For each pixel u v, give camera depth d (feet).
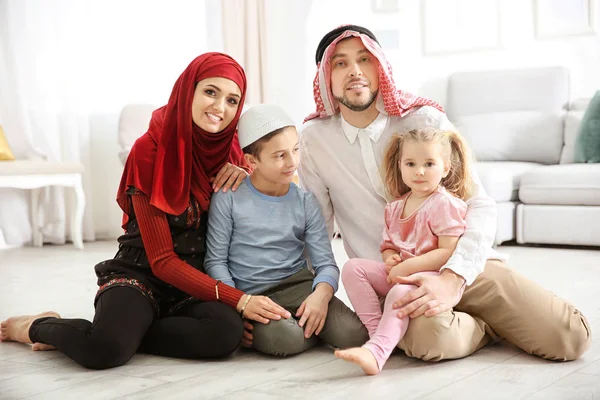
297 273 6.51
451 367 5.64
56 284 10.66
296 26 18.53
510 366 5.63
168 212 6.17
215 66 6.34
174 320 6.13
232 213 6.46
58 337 6.01
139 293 6.19
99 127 17.08
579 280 9.87
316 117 7.22
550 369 5.52
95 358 5.77
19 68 16.01
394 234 6.36
